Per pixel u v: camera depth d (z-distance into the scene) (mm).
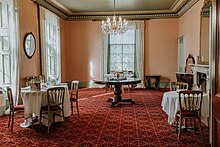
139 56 10195
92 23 10328
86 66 10477
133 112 5695
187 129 4227
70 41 10469
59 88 4309
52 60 8586
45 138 3881
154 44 10195
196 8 7059
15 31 5652
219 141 1596
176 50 10078
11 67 5664
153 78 10164
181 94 4070
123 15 10133
